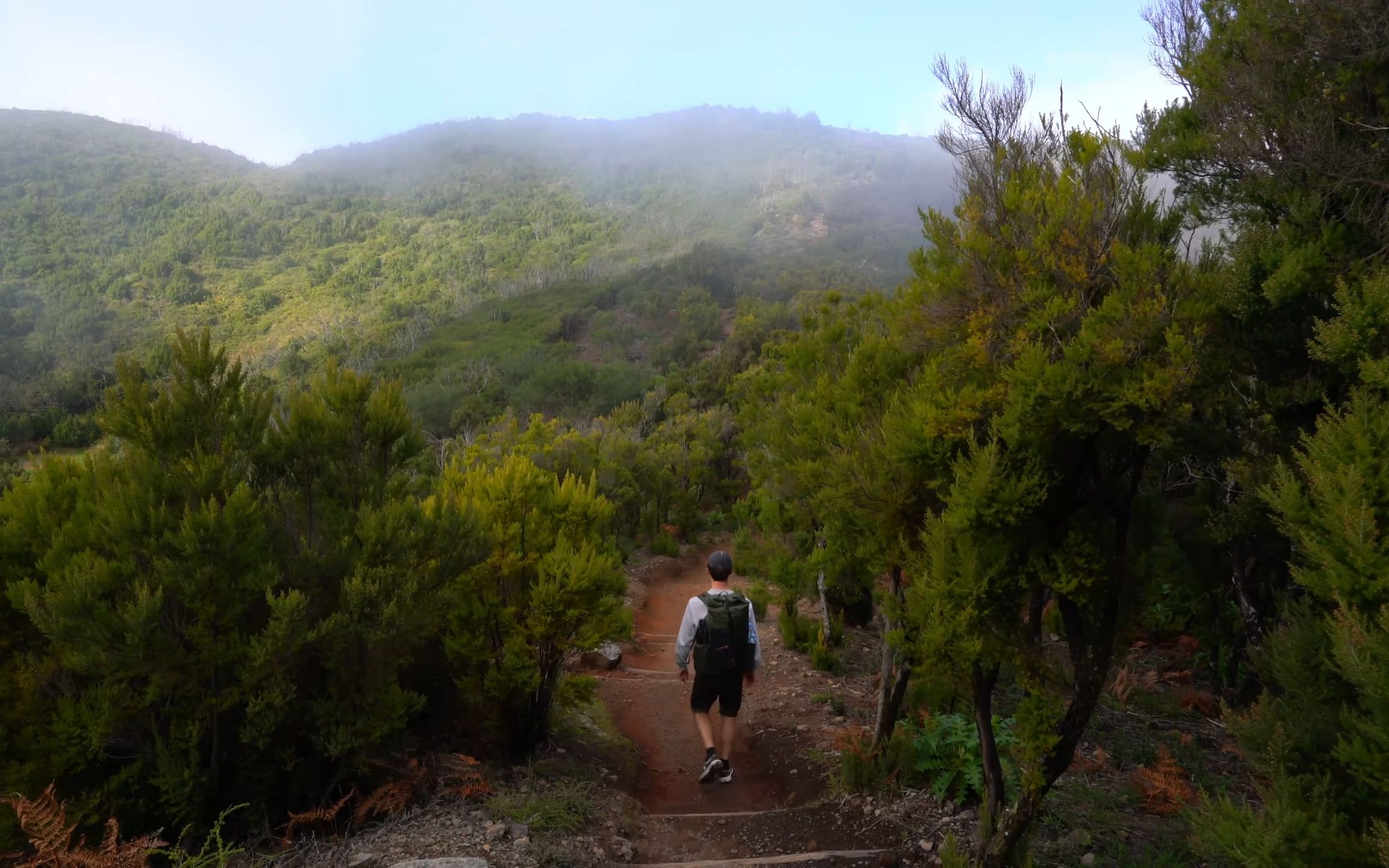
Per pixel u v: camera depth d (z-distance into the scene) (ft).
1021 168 12.07
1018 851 12.34
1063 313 10.75
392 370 203.62
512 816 14.96
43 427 164.76
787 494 27.12
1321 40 12.67
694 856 15.48
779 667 29.43
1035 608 12.22
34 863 11.02
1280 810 8.00
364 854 13.19
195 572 13.87
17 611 14.80
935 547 11.70
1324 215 13.17
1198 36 15.94
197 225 522.06
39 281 411.34
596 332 243.81
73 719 13.52
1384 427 7.80
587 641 18.11
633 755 22.02
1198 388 10.29
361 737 14.88
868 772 17.26
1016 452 11.03
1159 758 16.99
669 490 72.28
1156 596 24.53
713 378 140.46
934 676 12.54
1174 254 10.86
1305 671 9.71
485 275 428.97
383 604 14.92
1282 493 8.53
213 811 14.69
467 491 20.24
